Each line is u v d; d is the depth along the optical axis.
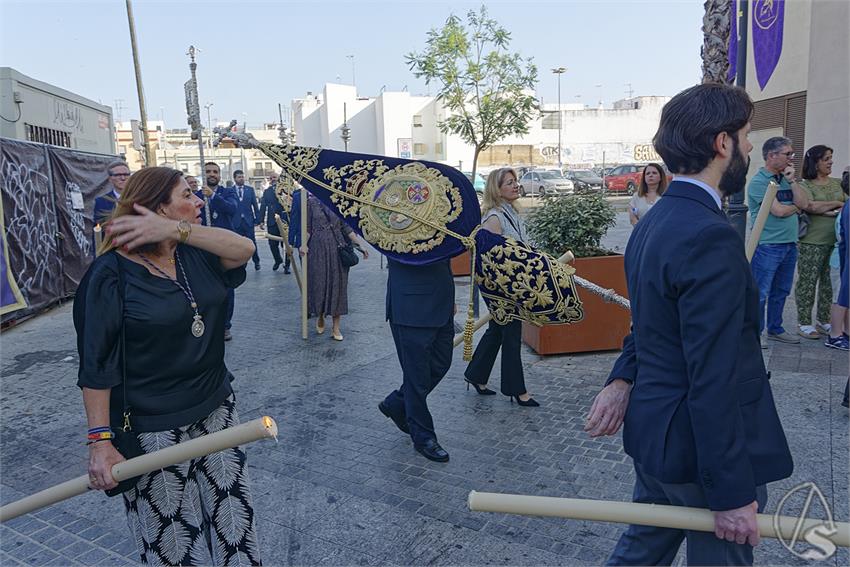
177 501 2.24
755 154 14.91
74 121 15.27
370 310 8.47
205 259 2.31
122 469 2.04
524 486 3.59
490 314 3.96
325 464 3.96
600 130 49.31
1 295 7.90
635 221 6.46
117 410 2.14
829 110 11.55
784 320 6.89
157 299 2.15
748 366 1.77
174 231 2.15
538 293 3.45
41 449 4.41
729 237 1.66
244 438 1.88
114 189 6.32
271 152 4.09
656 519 1.76
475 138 12.74
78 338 2.12
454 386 5.27
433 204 3.70
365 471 3.84
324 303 6.88
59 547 3.20
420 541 3.10
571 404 4.79
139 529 2.27
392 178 3.84
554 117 48.31
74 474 4.03
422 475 3.77
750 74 15.02
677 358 1.77
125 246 2.12
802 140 13.19
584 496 3.47
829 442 3.86
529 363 5.80
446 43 12.16
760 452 1.75
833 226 5.90
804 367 5.25
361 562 2.95
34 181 8.83
